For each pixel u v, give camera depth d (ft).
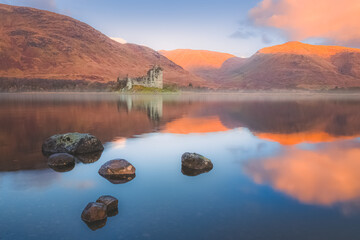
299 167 26.53
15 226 14.61
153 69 446.19
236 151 34.17
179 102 167.63
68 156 27.99
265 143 39.63
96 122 62.80
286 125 60.03
